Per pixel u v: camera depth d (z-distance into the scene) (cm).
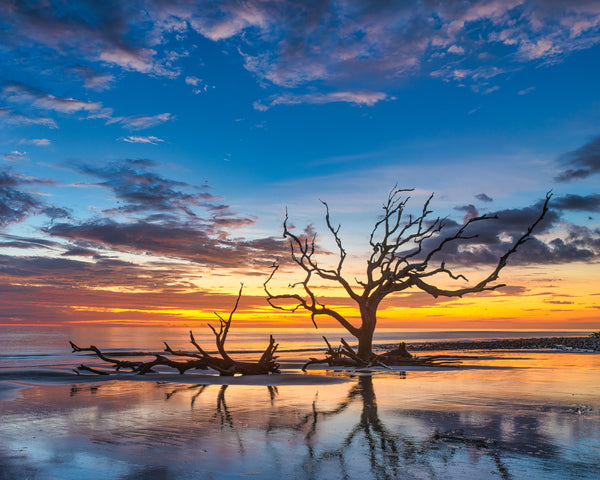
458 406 1077
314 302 2891
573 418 923
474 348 4394
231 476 552
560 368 2222
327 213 2927
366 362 2552
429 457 636
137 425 856
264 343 6988
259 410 1031
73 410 1029
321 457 637
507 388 1430
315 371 2277
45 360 3088
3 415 962
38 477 543
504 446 698
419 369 2316
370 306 2845
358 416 949
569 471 573
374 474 562
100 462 607
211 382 1681
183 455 644
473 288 2833
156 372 2139
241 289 2142
